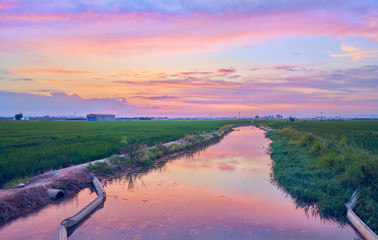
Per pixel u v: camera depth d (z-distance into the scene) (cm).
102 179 1186
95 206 804
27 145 2114
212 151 2206
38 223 718
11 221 726
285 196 933
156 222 709
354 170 943
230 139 3500
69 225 664
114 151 1747
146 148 1839
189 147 2403
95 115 14638
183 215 755
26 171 1123
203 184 1099
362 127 5578
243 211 787
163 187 1058
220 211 786
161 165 1552
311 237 623
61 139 2636
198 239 611
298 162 1428
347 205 745
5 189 881
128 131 4319
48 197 897
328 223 706
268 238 617
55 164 1262
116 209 808
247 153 2075
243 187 1049
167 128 5466
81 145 1988
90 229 671
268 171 1362
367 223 654
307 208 810
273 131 4584
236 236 626
